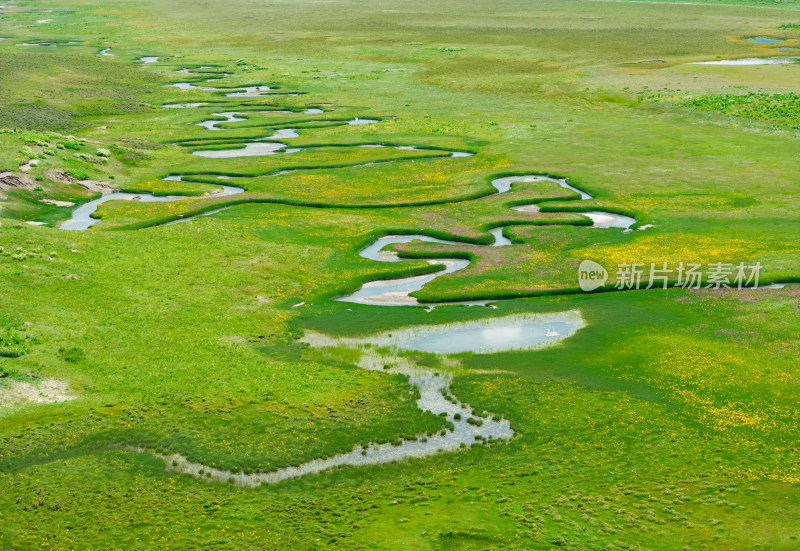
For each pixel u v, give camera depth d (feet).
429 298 192.44
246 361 159.43
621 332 171.22
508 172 314.35
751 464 123.24
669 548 105.91
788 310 179.42
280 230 245.86
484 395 146.51
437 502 117.80
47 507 116.16
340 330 175.42
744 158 323.57
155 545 108.37
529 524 111.45
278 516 115.14
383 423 138.10
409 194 287.48
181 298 190.90
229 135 385.09
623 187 290.35
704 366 154.10
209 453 129.18
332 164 332.80
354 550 106.93
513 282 200.75
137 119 422.82
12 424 134.92
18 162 288.30
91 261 213.46
